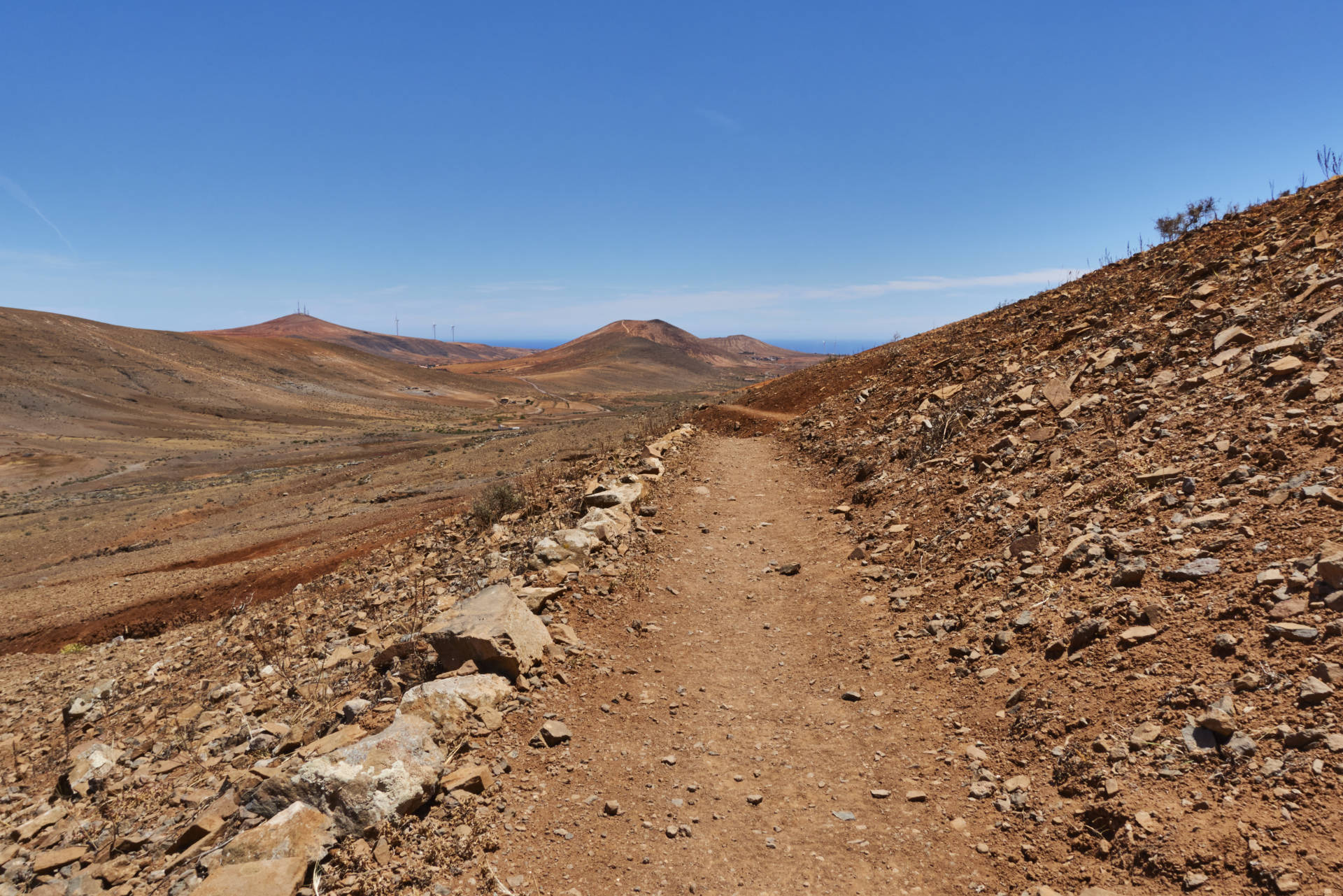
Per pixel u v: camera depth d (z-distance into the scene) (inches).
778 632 358.6
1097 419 420.5
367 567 674.2
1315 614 194.4
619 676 308.0
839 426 789.9
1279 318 389.1
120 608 883.4
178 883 183.8
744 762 246.5
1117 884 157.9
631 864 193.8
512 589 372.8
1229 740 176.4
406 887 174.7
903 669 291.9
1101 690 218.4
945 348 871.7
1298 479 253.0
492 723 254.8
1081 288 791.1
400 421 4650.6
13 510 2007.9
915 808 208.5
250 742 296.4
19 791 370.9
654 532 501.4
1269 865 141.6
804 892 181.3
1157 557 260.7
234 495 2031.3
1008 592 305.7
